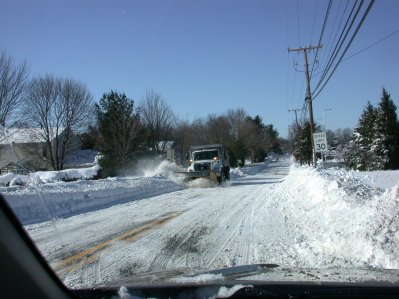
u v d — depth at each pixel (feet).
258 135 371.35
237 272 13.19
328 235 26.55
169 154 118.83
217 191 75.00
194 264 24.22
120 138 137.39
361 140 193.67
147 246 29.40
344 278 11.66
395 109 176.24
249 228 35.12
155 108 159.02
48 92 152.56
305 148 249.34
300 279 11.65
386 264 20.21
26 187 54.19
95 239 32.17
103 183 72.38
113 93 139.44
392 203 24.36
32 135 144.77
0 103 108.17
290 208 45.44
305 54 132.05
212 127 255.50
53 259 25.89
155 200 60.54
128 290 11.18
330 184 42.86
